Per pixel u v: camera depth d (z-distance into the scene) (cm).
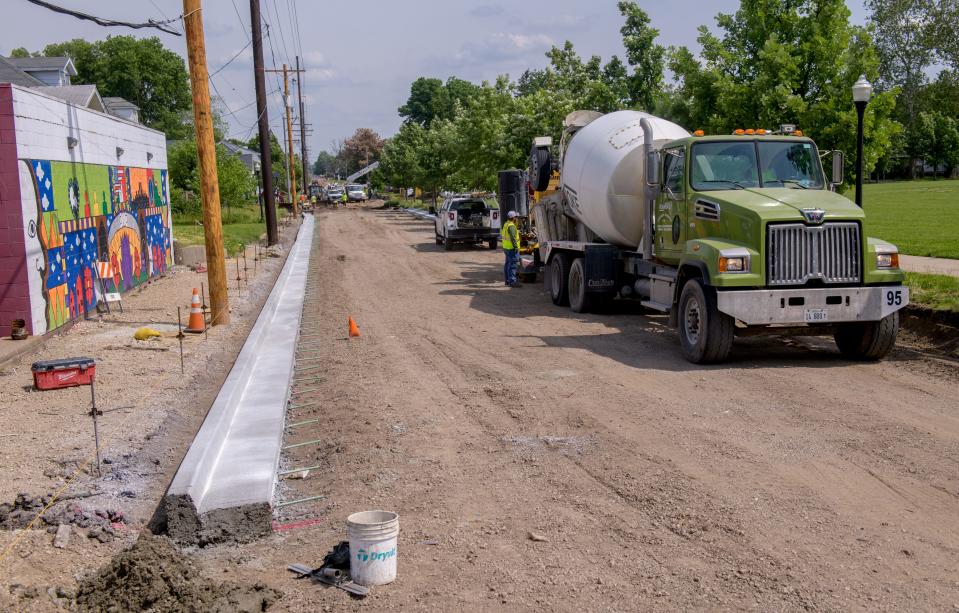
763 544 536
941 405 853
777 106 1667
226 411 869
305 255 3016
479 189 4628
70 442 809
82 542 595
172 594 498
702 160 1207
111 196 1769
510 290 2030
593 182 1523
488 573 511
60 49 9194
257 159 9406
